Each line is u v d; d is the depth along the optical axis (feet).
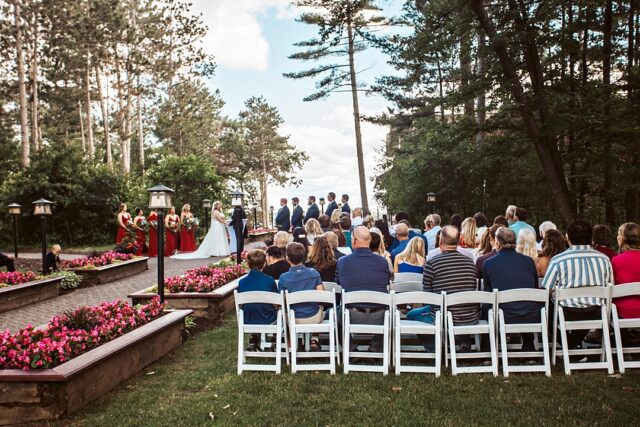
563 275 18.38
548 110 51.72
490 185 74.33
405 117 116.78
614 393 15.96
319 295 18.81
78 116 156.56
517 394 16.20
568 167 63.21
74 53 112.47
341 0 100.22
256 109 212.64
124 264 48.01
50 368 15.67
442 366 19.40
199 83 164.35
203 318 28.63
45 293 38.19
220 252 62.64
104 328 19.16
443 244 19.49
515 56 56.29
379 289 19.57
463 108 87.04
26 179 78.54
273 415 15.12
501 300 18.11
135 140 173.47
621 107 50.98
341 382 17.75
